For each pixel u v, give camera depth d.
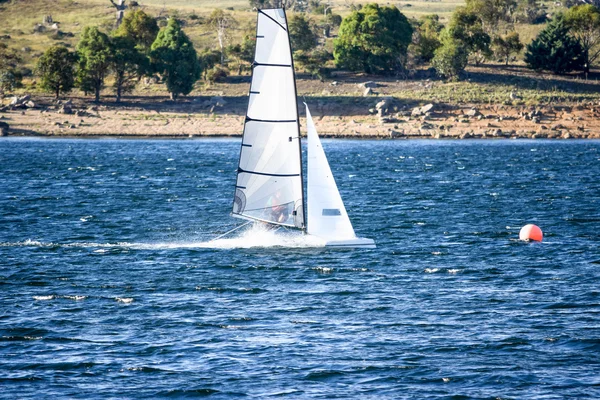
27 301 137.50
